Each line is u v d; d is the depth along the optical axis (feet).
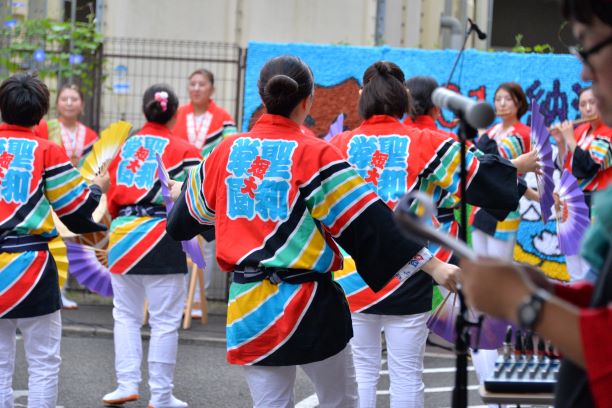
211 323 39.93
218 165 17.80
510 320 9.39
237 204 17.40
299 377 31.76
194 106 41.01
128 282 27.73
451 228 22.74
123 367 27.71
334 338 17.51
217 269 44.83
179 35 52.85
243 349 17.46
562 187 28.99
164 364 27.14
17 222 21.71
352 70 42.50
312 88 17.98
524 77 42.39
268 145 17.39
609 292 9.74
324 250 17.30
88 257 29.19
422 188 21.22
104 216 32.45
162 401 27.14
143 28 52.39
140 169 27.73
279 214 17.17
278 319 17.19
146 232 27.35
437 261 17.47
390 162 21.11
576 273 36.52
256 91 42.47
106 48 49.65
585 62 10.18
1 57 44.11
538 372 13.93
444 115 42.29
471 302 9.64
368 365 22.00
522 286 9.32
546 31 79.30
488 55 42.45
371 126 21.48
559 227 29.14
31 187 21.81
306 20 54.29
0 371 22.45
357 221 17.21
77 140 40.73
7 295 21.62
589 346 8.95
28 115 22.07
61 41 43.91
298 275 17.29
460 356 12.47
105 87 44.98
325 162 17.17
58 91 43.75
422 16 57.21
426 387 30.94
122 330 27.81
